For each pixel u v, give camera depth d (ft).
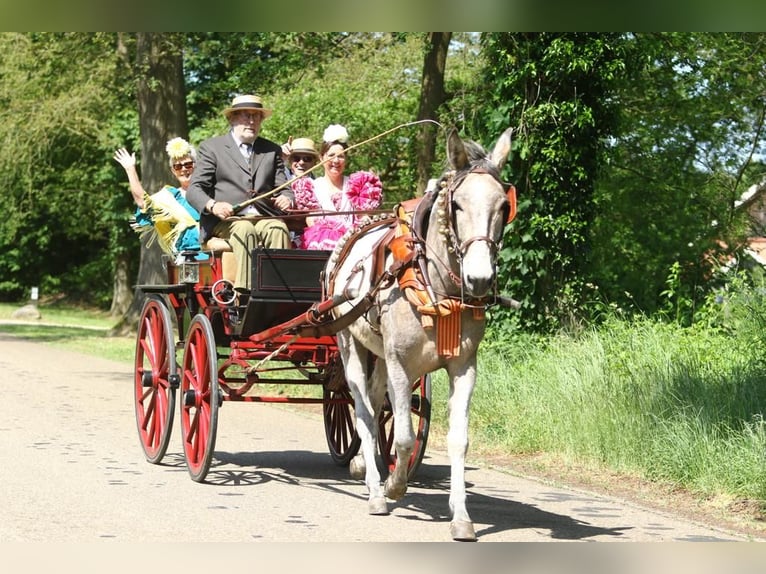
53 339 101.71
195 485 31.50
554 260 53.78
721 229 77.97
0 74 117.39
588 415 37.24
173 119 91.76
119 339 100.32
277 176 34.81
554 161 53.52
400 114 81.66
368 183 34.81
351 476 34.14
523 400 41.68
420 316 24.62
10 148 118.83
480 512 28.58
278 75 80.74
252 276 31.07
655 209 79.36
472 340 24.63
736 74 77.87
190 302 34.50
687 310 58.75
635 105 77.92
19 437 39.45
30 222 170.50
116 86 112.47
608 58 54.80
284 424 46.93
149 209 36.83
